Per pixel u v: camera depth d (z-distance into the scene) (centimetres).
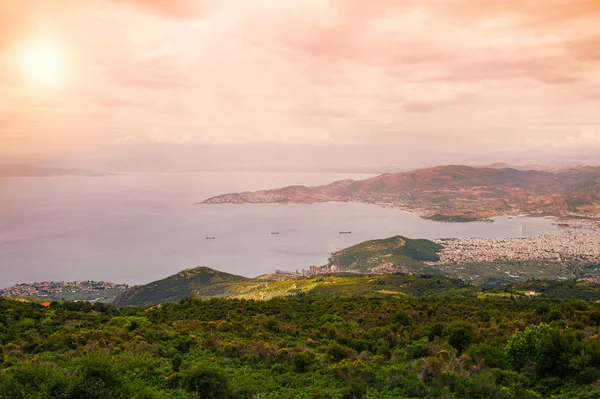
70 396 2338
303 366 3628
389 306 7288
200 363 3591
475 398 2897
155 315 6369
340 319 6069
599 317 4897
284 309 7238
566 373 3194
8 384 2364
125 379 2847
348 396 2942
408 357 3997
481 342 4109
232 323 5394
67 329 4978
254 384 3169
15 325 5066
